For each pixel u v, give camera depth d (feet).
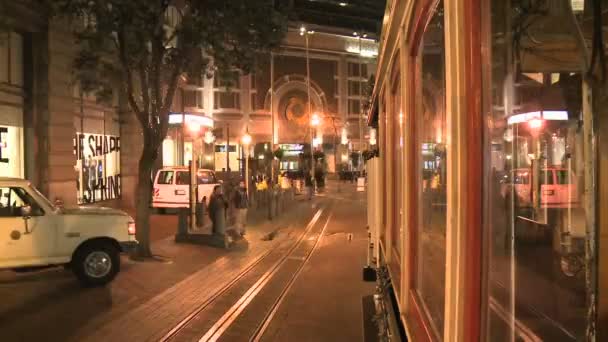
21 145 56.29
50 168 57.67
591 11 4.73
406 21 10.51
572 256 5.49
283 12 48.67
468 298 5.49
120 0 38.83
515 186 5.85
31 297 32.12
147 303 31.19
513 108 5.57
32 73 56.70
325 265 45.16
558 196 5.68
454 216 5.90
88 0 41.14
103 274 35.14
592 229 4.81
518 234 5.86
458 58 5.72
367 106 36.29
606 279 4.70
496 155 5.49
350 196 132.05
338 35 228.22
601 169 4.66
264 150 197.77
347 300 32.68
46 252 33.50
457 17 5.71
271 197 82.17
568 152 5.63
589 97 4.80
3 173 53.57
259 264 45.01
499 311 5.45
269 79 209.87
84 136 69.77
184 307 30.58
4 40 53.01
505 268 5.59
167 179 81.76
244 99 203.31
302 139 218.79
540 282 5.77
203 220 67.46
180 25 43.70
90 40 43.34
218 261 45.68
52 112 57.82
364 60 239.91
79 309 29.63
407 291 10.74
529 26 5.38
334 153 230.89
